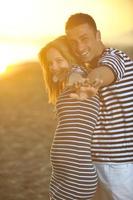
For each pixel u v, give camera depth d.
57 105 3.77
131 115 3.73
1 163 7.87
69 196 3.74
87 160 3.71
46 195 6.68
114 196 3.85
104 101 3.73
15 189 6.87
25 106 12.12
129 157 3.77
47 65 3.82
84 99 3.63
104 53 3.66
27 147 8.72
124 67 3.62
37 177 7.27
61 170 3.74
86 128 3.69
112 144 3.76
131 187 3.82
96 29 3.72
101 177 3.85
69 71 3.66
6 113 11.42
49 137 9.32
